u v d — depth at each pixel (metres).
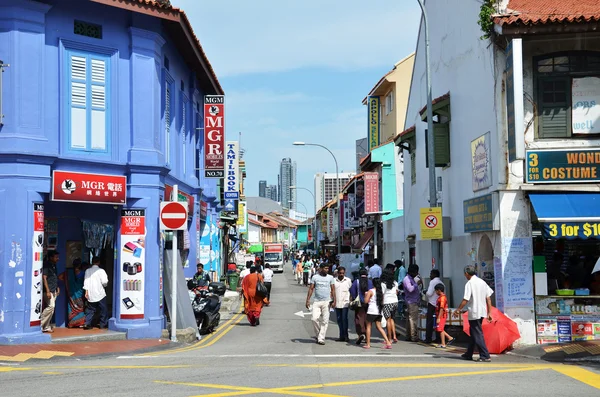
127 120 15.37
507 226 14.25
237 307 27.28
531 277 14.17
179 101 20.73
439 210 17.03
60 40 14.39
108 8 15.16
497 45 14.62
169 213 15.26
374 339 16.47
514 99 13.60
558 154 14.27
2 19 13.69
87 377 9.69
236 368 10.69
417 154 24.42
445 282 19.11
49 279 14.96
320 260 44.69
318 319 15.36
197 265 21.25
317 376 9.82
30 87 13.76
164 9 15.55
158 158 15.59
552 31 13.78
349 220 42.25
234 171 32.81
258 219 111.88
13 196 13.43
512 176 14.30
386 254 33.00
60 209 16.16
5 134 13.52
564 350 12.66
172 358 12.31
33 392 8.45
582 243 15.95
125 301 15.09
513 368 10.81
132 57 15.44
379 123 42.06
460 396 8.20
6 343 13.20
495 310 13.56
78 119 14.72
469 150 17.02
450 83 19.19
